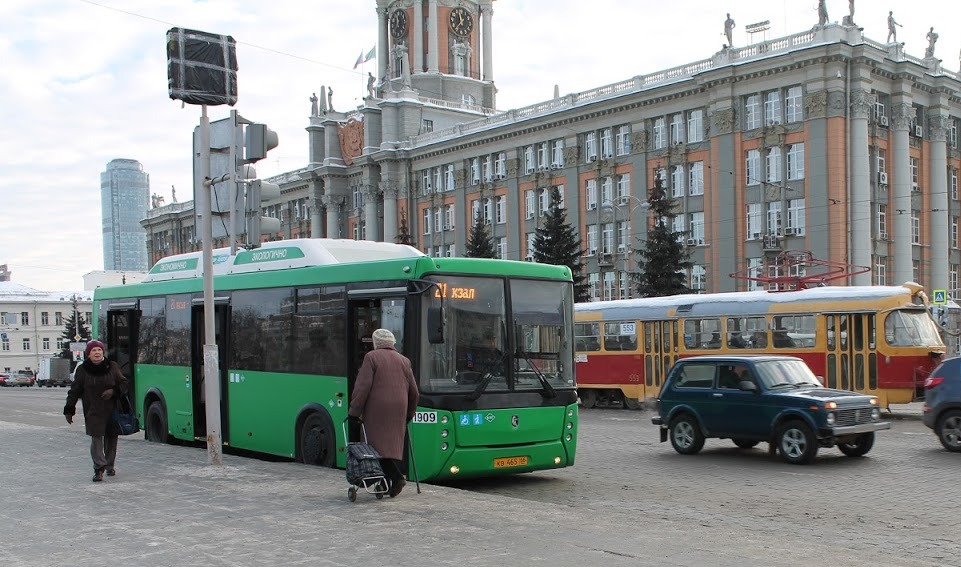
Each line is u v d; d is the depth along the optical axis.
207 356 13.47
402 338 12.23
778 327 25.98
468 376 12.21
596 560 7.32
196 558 7.44
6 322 127.75
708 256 54.38
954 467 14.70
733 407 15.91
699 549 7.75
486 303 12.54
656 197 48.75
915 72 52.53
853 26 49.53
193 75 13.58
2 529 8.70
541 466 12.79
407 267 12.32
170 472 12.47
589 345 31.05
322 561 7.30
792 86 50.62
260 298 15.29
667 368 28.73
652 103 57.84
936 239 54.97
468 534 8.30
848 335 24.53
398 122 82.25
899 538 9.38
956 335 25.86
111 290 20.41
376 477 9.86
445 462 11.84
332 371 13.56
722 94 53.34
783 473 14.28
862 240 49.06
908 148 52.69
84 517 9.24
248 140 13.89
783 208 50.75
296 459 14.26
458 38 91.62
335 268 13.68
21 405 41.19
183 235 115.38
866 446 15.74
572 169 63.72
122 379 12.02
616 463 15.71
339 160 87.50
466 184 73.75
